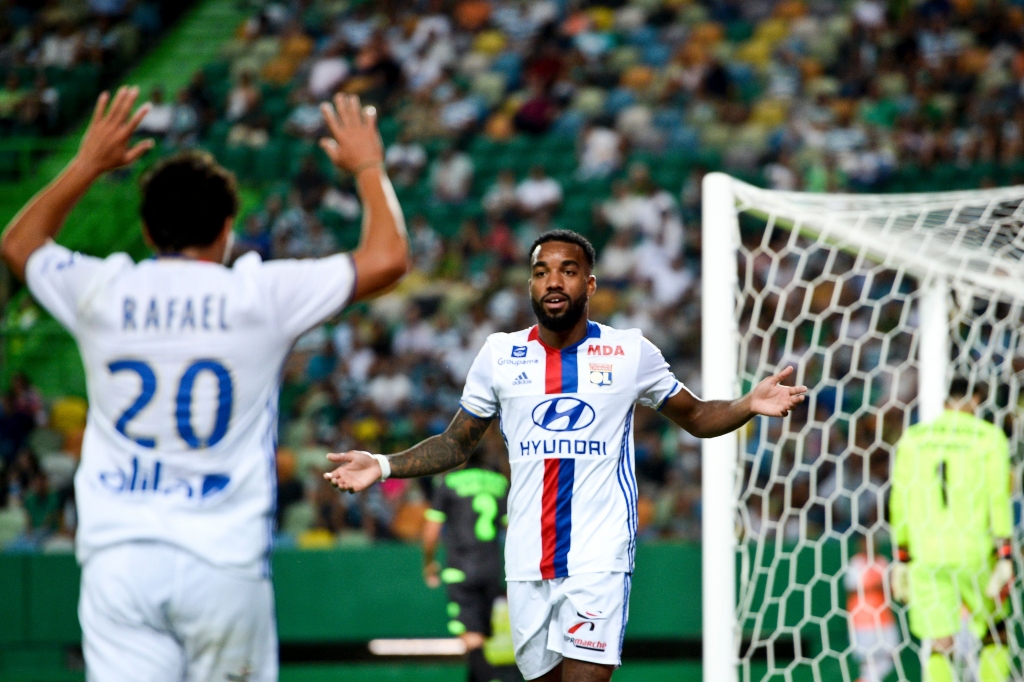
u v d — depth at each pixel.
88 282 10.51
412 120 60.31
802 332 44.47
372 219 10.73
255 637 10.37
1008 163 55.53
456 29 66.19
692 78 60.72
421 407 43.88
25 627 28.98
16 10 67.25
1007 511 22.70
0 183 55.75
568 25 66.31
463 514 26.56
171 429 10.27
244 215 55.22
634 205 52.84
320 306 10.54
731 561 18.56
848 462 36.94
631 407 14.70
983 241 23.59
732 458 18.83
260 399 10.53
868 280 23.12
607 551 14.31
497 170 58.09
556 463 14.42
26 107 59.91
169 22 69.50
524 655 14.87
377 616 28.69
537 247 14.72
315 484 36.91
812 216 21.00
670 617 28.45
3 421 41.25
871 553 23.92
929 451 23.16
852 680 27.27
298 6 68.69
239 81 63.06
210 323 10.38
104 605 10.08
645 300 48.69
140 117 11.05
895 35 63.03
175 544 10.07
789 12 65.38
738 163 55.94
